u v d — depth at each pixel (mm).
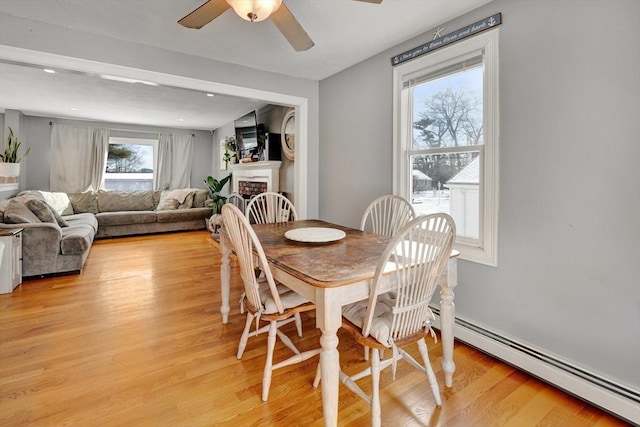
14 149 4852
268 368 1711
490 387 1832
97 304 2939
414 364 1698
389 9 2225
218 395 1743
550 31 1825
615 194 1621
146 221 6324
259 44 2783
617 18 1586
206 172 8094
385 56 2928
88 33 2545
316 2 2137
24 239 3539
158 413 1604
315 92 3783
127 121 6789
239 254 1774
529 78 1923
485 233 2182
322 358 1336
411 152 2742
